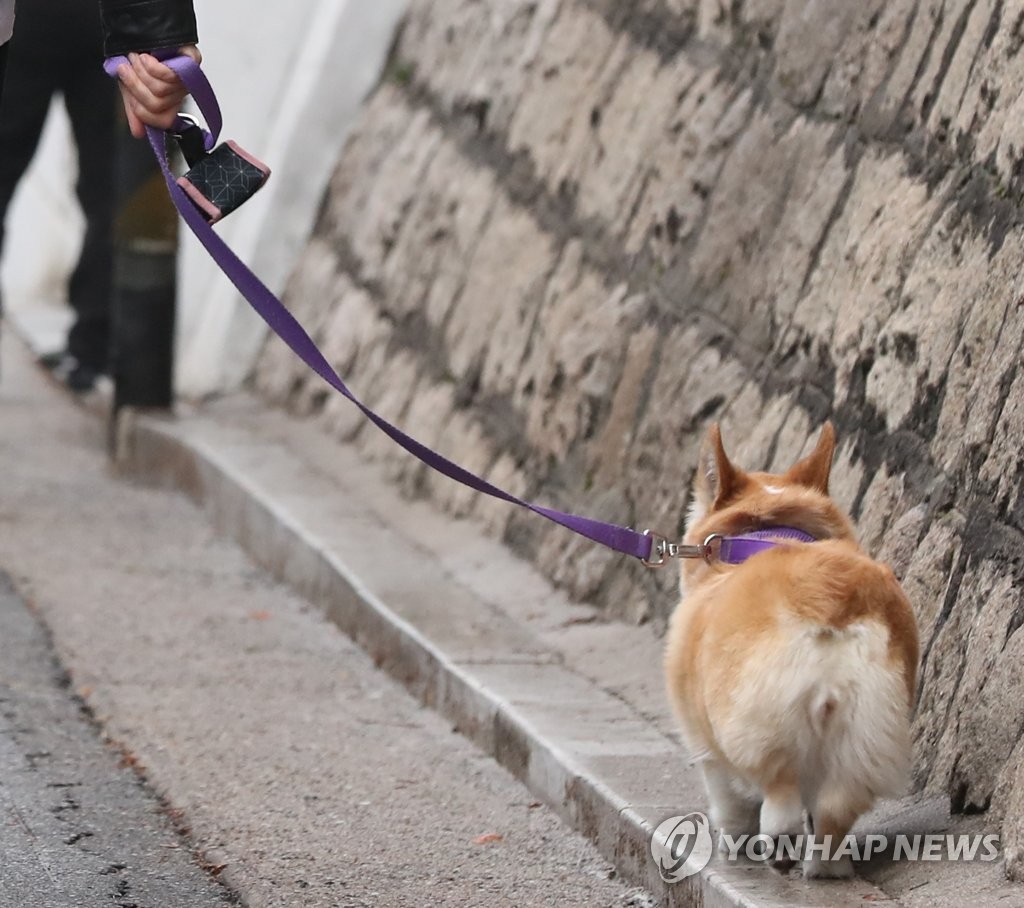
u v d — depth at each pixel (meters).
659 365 12.34
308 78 20.59
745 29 12.84
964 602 8.08
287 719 10.80
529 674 10.59
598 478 12.59
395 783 9.61
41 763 9.72
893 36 10.76
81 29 20.67
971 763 7.55
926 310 9.21
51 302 29.67
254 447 17.41
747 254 11.76
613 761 8.91
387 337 17.41
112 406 19.28
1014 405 8.04
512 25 17.23
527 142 15.84
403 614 11.90
